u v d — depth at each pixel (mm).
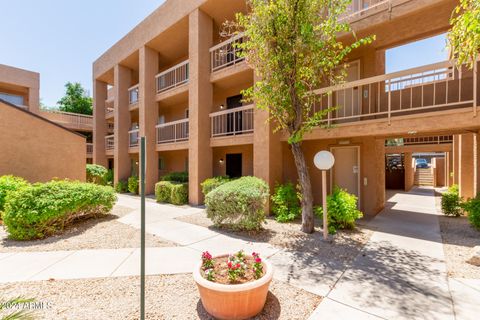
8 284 3295
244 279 2736
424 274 3553
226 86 10766
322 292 3090
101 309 2721
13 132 9195
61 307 2756
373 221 6867
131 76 15516
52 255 4387
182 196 9938
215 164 12102
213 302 2514
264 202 5926
